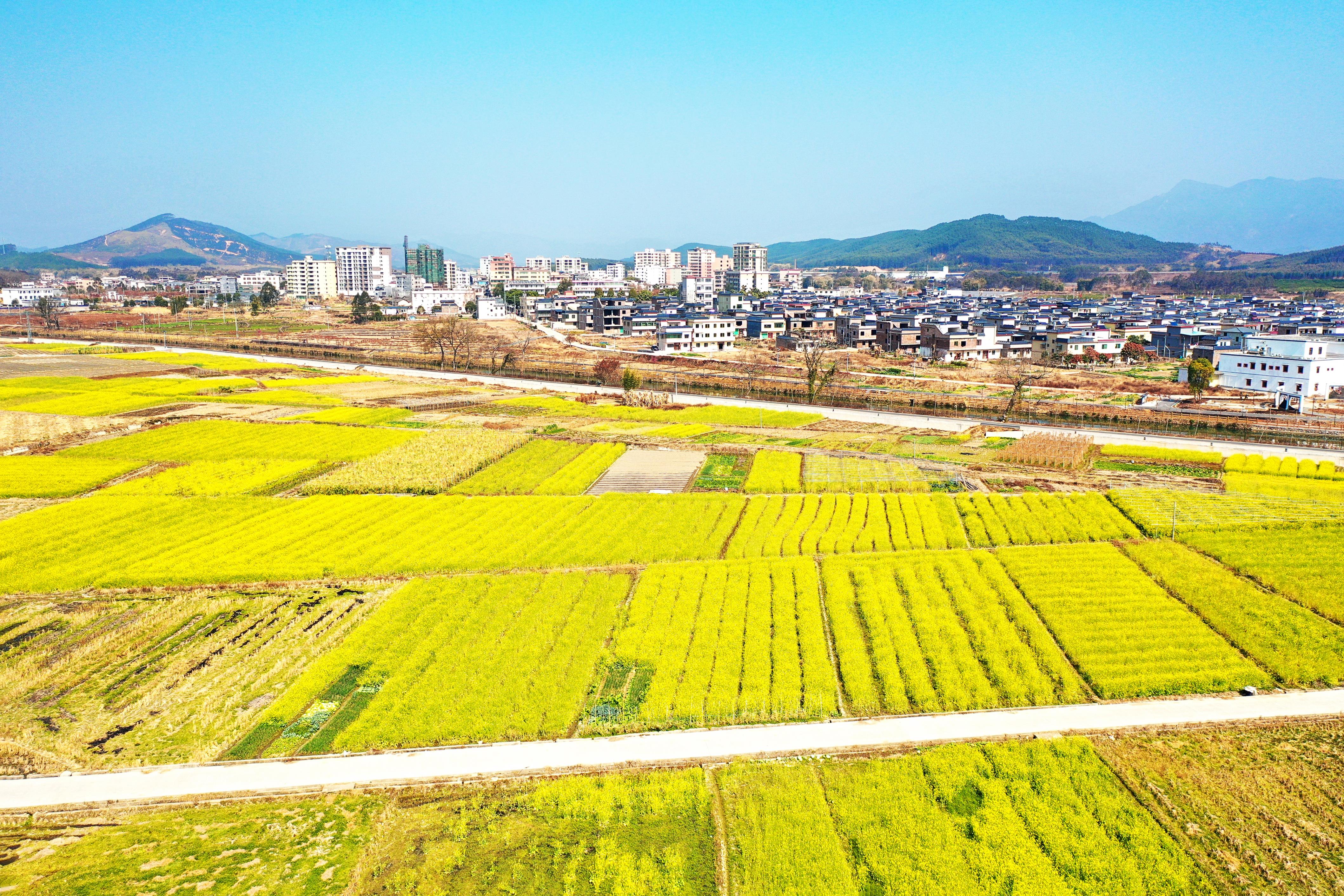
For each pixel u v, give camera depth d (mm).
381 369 188875
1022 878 33750
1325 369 128375
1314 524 70312
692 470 94625
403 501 82750
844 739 43281
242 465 95188
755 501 81250
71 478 89438
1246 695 46531
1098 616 55031
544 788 39812
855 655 50656
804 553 67312
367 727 44781
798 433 113875
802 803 38625
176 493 85750
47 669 52438
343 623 57625
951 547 68250
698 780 40406
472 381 168375
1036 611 56531
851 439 109250
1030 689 47094
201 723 46125
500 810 39062
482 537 72062
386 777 41375
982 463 94375
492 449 101438
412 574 65438
